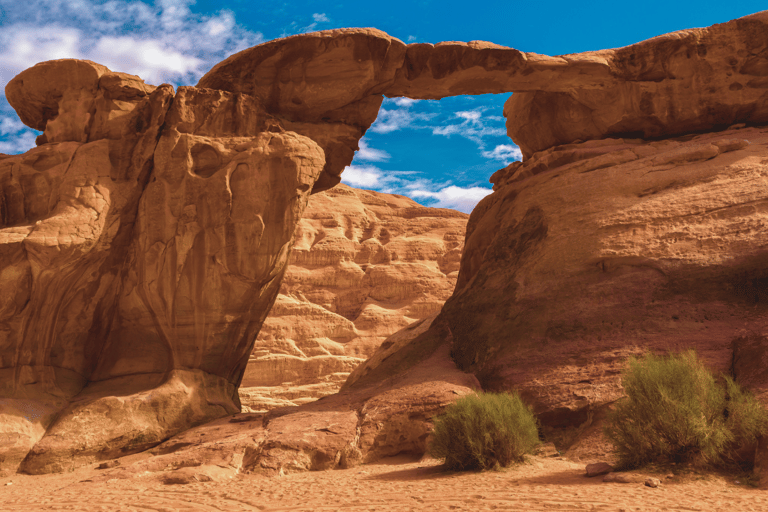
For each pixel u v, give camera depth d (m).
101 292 14.48
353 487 8.16
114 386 14.26
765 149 13.72
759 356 9.28
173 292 14.23
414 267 59.00
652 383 8.02
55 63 14.66
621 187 14.08
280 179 14.45
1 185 14.30
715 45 15.39
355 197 68.19
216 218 14.29
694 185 13.34
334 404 12.34
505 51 15.20
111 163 14.48
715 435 7.60
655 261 12.22
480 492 7.10
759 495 6.42
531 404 10.72
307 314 51.62
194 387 14.02
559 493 6.78
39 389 13.42
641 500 6.18
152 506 7.66
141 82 15.08
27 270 13.21
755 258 11.26
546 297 12.90
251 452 10.43
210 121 14.91
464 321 14.41
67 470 11.82
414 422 10.80
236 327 14.76
